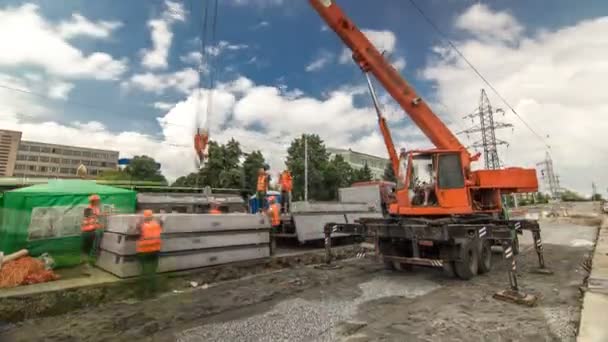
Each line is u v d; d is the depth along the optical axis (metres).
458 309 4.97
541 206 54.09
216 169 36.28
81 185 8.39
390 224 7.38
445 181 7.79
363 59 8.63
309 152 45.62
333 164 47.50
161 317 4.64
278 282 6.67
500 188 8.59
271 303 5.29
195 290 6.04
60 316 4.69
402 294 5.84
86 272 6.25
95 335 4.04
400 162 8.47
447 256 6.92
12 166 89.88
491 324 4.33
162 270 6.12
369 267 8.42
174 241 6.33
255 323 4.38
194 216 6.67
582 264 8.90
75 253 6.97
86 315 4.73
